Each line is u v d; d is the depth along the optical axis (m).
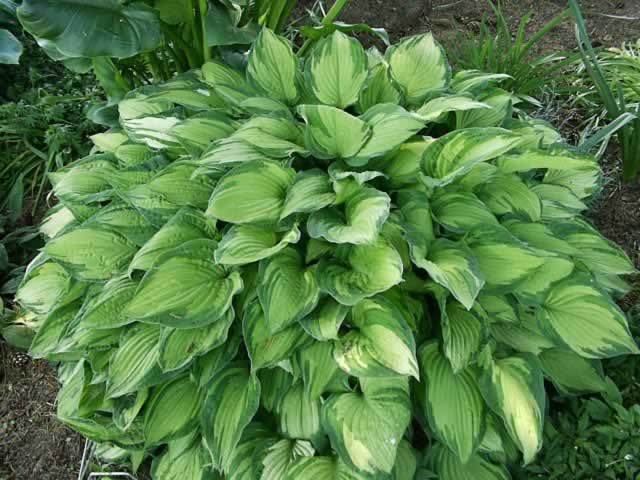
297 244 1.53
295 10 3.31
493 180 1.66
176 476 1.58
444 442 1.35
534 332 1.57
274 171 1.51
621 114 2.12
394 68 1.85
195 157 1.61
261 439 1.49
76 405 1.67
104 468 1.88
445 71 1.80
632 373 1.77
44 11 1.71
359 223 1.34
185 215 1.55
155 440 1.46
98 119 2.30
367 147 1.50
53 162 2.85
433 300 1.57
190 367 1.54
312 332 1.33
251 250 1.40
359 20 3.25
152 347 1.47
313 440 1.42
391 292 1.49
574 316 1.51
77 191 1.80
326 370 1.37
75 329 1.51
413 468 1.45
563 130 2.61
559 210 1.72
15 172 2.84
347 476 1.35
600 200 2.36
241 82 1.92
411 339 1.30
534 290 1.50
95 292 1.61
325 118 1.48
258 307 1.41
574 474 1.54
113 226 1.60
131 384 1.40
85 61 2.17
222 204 1.43
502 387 1.41
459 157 1.46
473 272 1.35
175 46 2.37
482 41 2.79
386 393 1.36
